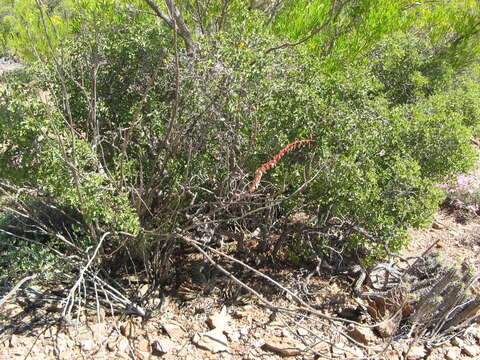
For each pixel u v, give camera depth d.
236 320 3.16
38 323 2.96
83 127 3.66
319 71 3.68
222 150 3.25
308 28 4.57
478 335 3.26
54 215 3.64
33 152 2.90
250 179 3.37
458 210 5.32
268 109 3.21
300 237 3.62
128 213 2.90
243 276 3.55
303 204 3.43
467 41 7.09
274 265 3.70
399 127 3.47
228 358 2.85
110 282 3.35
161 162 3.41
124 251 3.35
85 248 3.17
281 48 3.56
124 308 3.13
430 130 3.72
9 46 4.46
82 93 3.62
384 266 3.60
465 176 5.67
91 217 2.86
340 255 3.60
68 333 2.90
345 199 3.25
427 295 3.13
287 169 3.31
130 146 3.63
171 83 3.42
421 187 3.30
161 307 3.18
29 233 3.55
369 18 4.97
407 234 3.23
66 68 3.60
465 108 5.50
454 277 3.30
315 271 3.59
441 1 7.19
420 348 3.05
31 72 3.51
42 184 2.93
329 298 3.44
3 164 2.97
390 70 5.03
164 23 3.97
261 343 2.97
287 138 3.31
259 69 3.10
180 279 3.47
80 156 2.92
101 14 3.81
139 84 3.70
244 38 3.24
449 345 3.15
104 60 3.56
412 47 5.34
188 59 3.28
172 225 3.19
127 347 2.86
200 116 3.11
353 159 3.15
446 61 6.73
